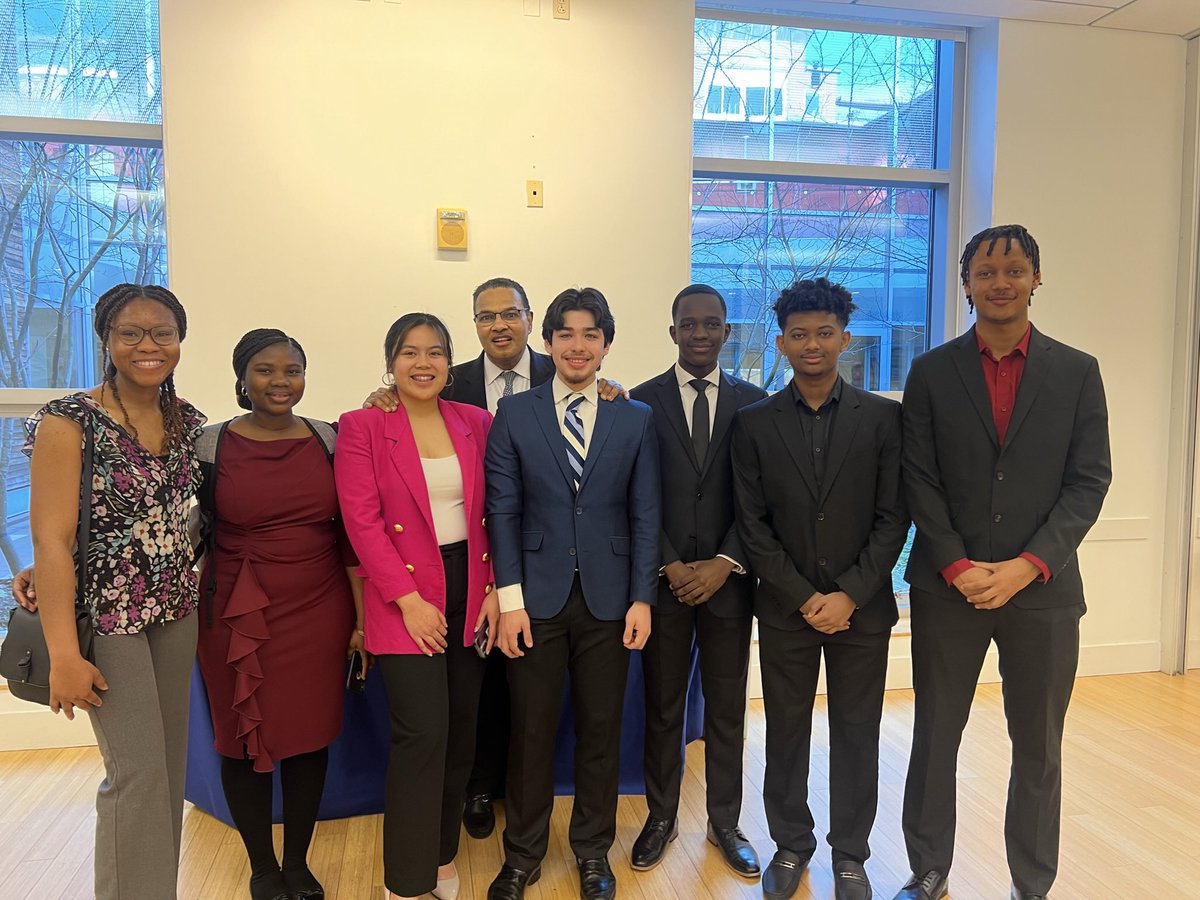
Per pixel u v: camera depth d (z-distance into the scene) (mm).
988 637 1815
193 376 2820
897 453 1855
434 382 1813
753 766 2709
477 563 1835
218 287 2816
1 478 3002
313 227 2869
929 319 3799
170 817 1594
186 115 2746
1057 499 1748
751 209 3564
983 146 3471
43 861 2123
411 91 2898
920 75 3654
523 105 2988
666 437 2029
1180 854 2141
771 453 1887
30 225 2984
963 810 2389
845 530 1852
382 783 2340
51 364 3049
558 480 1828
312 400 2926
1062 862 2102
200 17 2732
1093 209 3494
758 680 3330
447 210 2938
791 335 1837
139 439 1553
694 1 3082
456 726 1894
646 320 3158
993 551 1756
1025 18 3357
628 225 3109
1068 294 3480
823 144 3594
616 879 2014
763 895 1953
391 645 1735
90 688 1457
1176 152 3553
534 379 2367
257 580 1773
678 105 3107
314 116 2836
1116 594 3607
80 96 2963
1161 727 3002
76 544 1470
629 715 2439
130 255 3076
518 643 1846
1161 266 3564
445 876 1921
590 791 1923
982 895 1964
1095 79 3457
